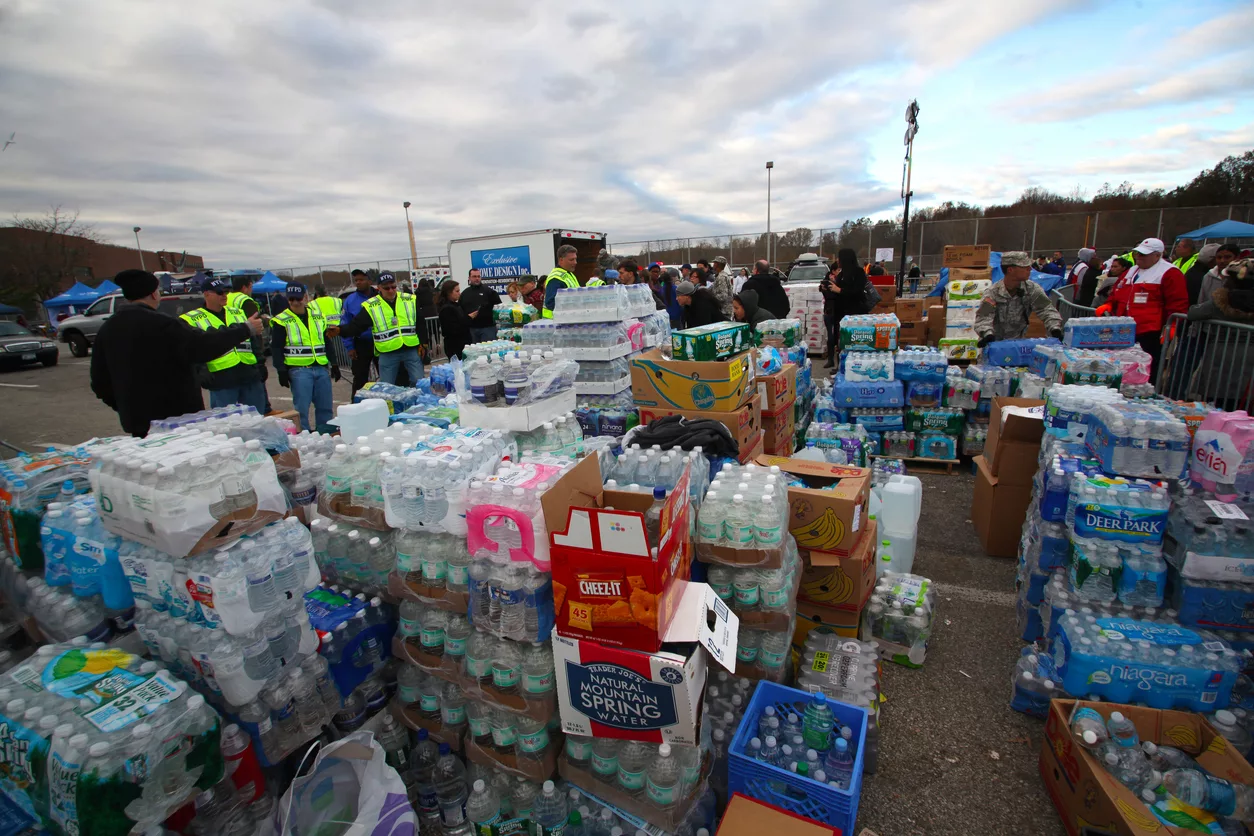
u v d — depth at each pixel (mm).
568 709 2182
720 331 4578
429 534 2523
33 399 12133
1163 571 2781
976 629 3666
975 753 2797
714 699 2742
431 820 2572
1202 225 22219
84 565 2355
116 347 4254
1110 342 5500
